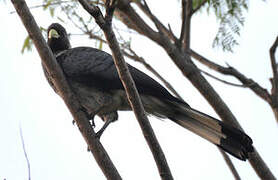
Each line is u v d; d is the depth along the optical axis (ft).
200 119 33.53
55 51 40.78
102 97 36.01
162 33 36.91
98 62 35.96
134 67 34.99
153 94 34.53
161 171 27.76
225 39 35.83
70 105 29.22
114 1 24.98
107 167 28.73
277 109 35.68
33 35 27.81
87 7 24.77
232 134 32.19
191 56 39.40
